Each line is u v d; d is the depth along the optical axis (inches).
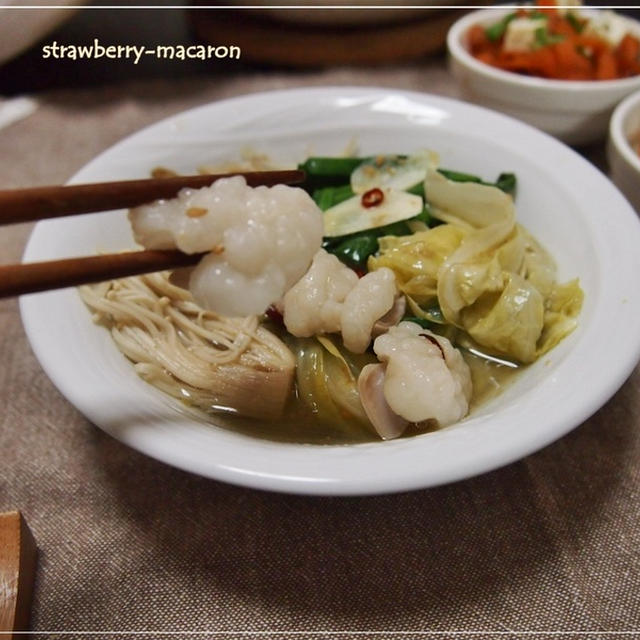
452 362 10.1
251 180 9.6
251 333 11.1
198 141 13.3
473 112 13.4
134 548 9.6
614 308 9.8
